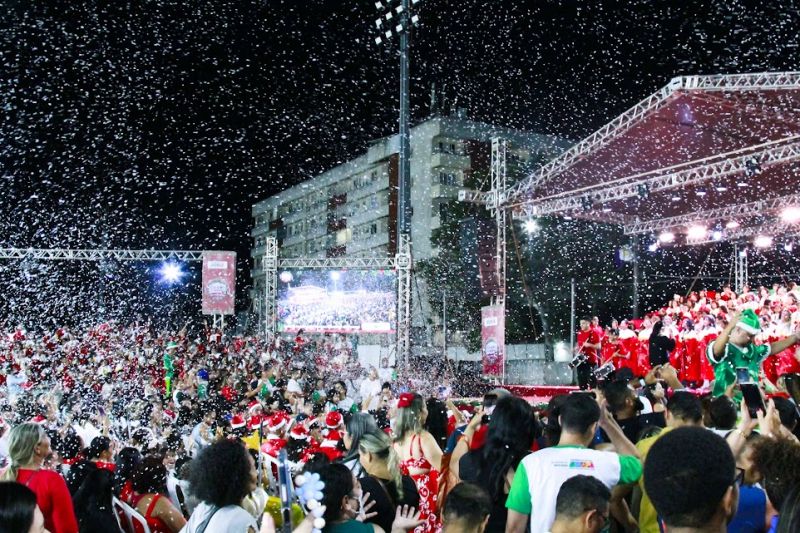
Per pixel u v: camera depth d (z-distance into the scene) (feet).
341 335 118.01
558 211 81.35
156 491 19.88
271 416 39.70
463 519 12.07
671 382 28.09
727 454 8.89
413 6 79.51
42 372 72.74
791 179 71.92
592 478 12.00
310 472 13.29
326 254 248.11
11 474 17.56
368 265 99.30
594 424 14.80
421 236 199.72
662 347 40.88
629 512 14.80
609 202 82.58
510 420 16.42
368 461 17.17
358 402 72.13
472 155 195.83
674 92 60.64
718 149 71.31
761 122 64.49
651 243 98.99
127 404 57.21
